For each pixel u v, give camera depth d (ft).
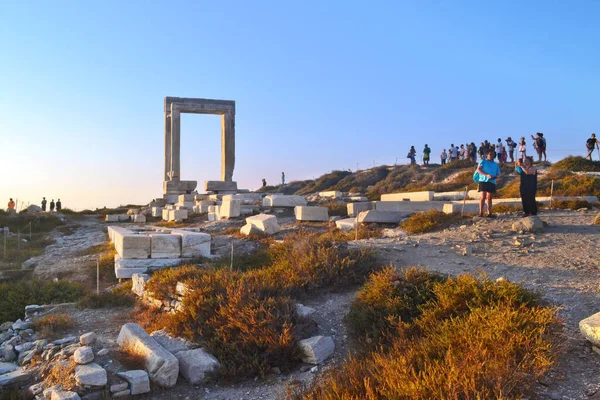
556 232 38.58
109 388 20.15
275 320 23.67
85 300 35.19
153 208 109.19
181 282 30.53
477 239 37.68
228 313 24.45
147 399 20.18
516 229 39.63
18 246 69.82
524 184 43.19
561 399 14.65
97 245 65.41
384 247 36.47
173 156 116.26
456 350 17.62
